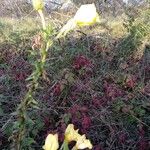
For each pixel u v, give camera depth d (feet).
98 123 1.61
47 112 1.62
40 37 2.16
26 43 2.26
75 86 1.77
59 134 1.46
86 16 0.93
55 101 1.72
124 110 1.64
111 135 1.54
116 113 1.65
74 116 1.57
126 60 2.10
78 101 1.73
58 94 1.73
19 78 1.86
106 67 2.04
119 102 1.67
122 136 1.53
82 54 2.13
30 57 1.96
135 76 1.88
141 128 1.56
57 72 1.91
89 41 2.28
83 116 1.58
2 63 2.15
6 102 1.73
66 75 1.77
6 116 1.58
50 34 0.96
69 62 2.01
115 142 1.54
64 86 1.73
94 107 1.69
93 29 2.50
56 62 1.99
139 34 2.26
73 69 1.98
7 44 2.28
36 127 1.53
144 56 2.11
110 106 1.69
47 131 1.52
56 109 1.68
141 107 1.70
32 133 1.50
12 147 1.18
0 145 1.48
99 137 1.56
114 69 2.06
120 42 2.24
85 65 1.96
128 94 1.74
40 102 1.64
